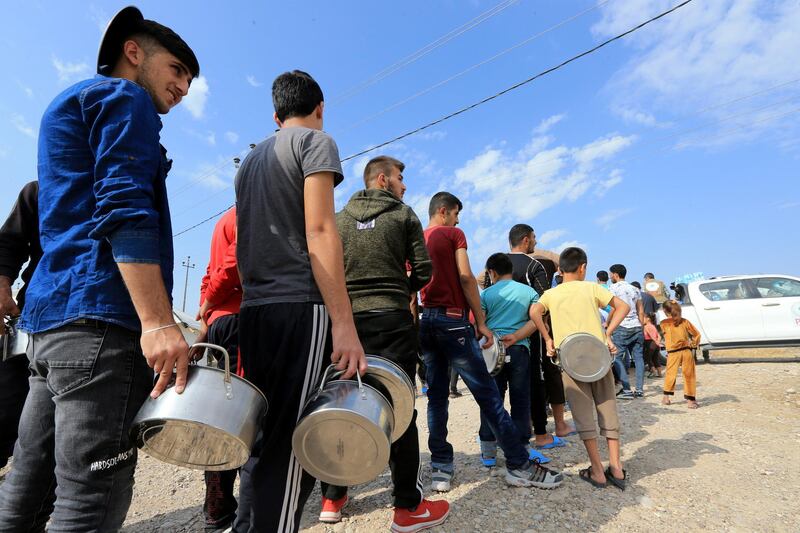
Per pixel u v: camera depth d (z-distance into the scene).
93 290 1.30
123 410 1.33
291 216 1.55
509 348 3.50
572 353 3.03
